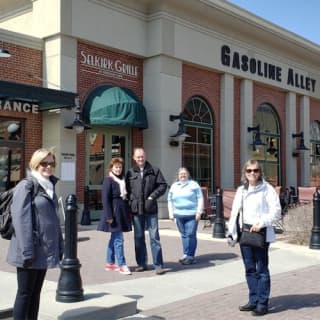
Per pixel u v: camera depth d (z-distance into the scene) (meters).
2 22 17.55
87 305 6.20
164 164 17.98
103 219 8.58
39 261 4.85
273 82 23.88
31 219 4.76
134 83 18.20
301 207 12.87
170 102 18.39
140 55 18.14
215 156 20.83
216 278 8.42
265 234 6.34
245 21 20.89
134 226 8.74
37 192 4.90
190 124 19.66
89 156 16.67
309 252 11.02
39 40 15.77
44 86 15.75
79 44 16.25
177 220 9.70
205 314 6.34
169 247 11.52
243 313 6.38
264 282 6.33
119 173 8.63
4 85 12.92
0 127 14.67
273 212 6.30
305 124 26.50
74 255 6.49
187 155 19.48
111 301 6.38
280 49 24.14
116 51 17.47
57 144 15.38
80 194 16.20
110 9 17.03
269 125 24.36
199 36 19.70
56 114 15.43
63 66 15.55
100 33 16.66
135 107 16.77
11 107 14.84
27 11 16.66
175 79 18.69
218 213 13.10
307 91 26.64
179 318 6.18
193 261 9.67
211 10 19.33
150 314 6.38
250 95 22.44
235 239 6.47
